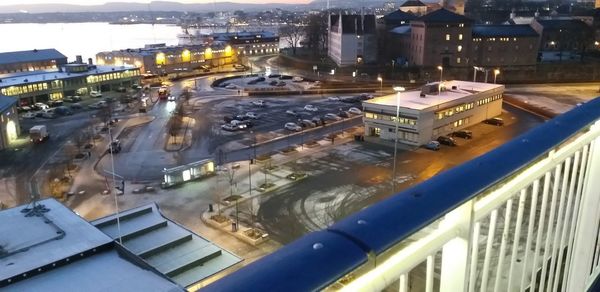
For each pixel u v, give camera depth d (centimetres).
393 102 3388
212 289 122
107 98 5106
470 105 3597
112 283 1187
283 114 4253
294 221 2075
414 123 3125
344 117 4088
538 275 396
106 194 2444
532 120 3884
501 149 245
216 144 3356
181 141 3444
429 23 5875
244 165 2853
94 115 4338
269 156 2992
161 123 4028
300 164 2845
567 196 345
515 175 244
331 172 2689
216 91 5569
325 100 4856
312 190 2425
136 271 1242
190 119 4119
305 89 5431
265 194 2383
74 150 3238
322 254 139
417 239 197
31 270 1212
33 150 3288
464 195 189
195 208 2252
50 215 1542
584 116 312
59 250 1316
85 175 2755
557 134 275
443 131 3359
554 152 286
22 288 1165
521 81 5666
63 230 1433
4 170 2883
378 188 2436
